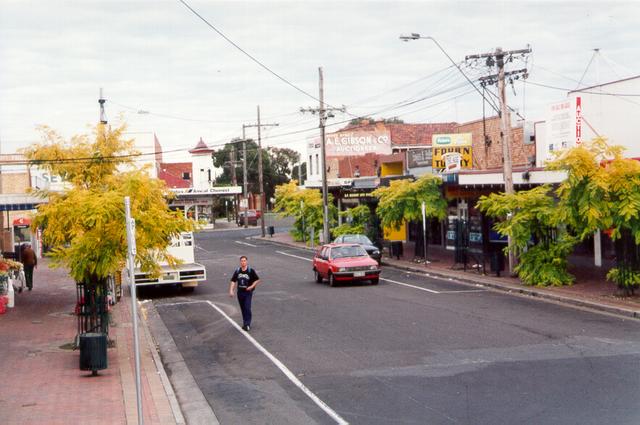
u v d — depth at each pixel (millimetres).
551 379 12219
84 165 21281
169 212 17016
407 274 31703
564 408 10484
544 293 22812
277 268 36812
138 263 16578
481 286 26297
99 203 15453
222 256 46531
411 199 35156
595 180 20578
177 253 28578
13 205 25828
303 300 24062
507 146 26406
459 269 31375
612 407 10422
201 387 13078
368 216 45156
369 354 15000
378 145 57469
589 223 20969
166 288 30016
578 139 29766
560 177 27391
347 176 67812
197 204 83562
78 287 17672
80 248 15711
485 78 28234
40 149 21188
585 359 13625
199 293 28016
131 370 14359
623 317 18562
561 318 18594
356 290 26266
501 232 25609
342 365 14133
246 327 18859
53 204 17016
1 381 13477
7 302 24125
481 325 17875
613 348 14539
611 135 29391
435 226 45562
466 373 12930
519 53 26719
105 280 17438
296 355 15336
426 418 10336
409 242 50094
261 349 16219
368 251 34344
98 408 11414
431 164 47062
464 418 10234
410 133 66500
